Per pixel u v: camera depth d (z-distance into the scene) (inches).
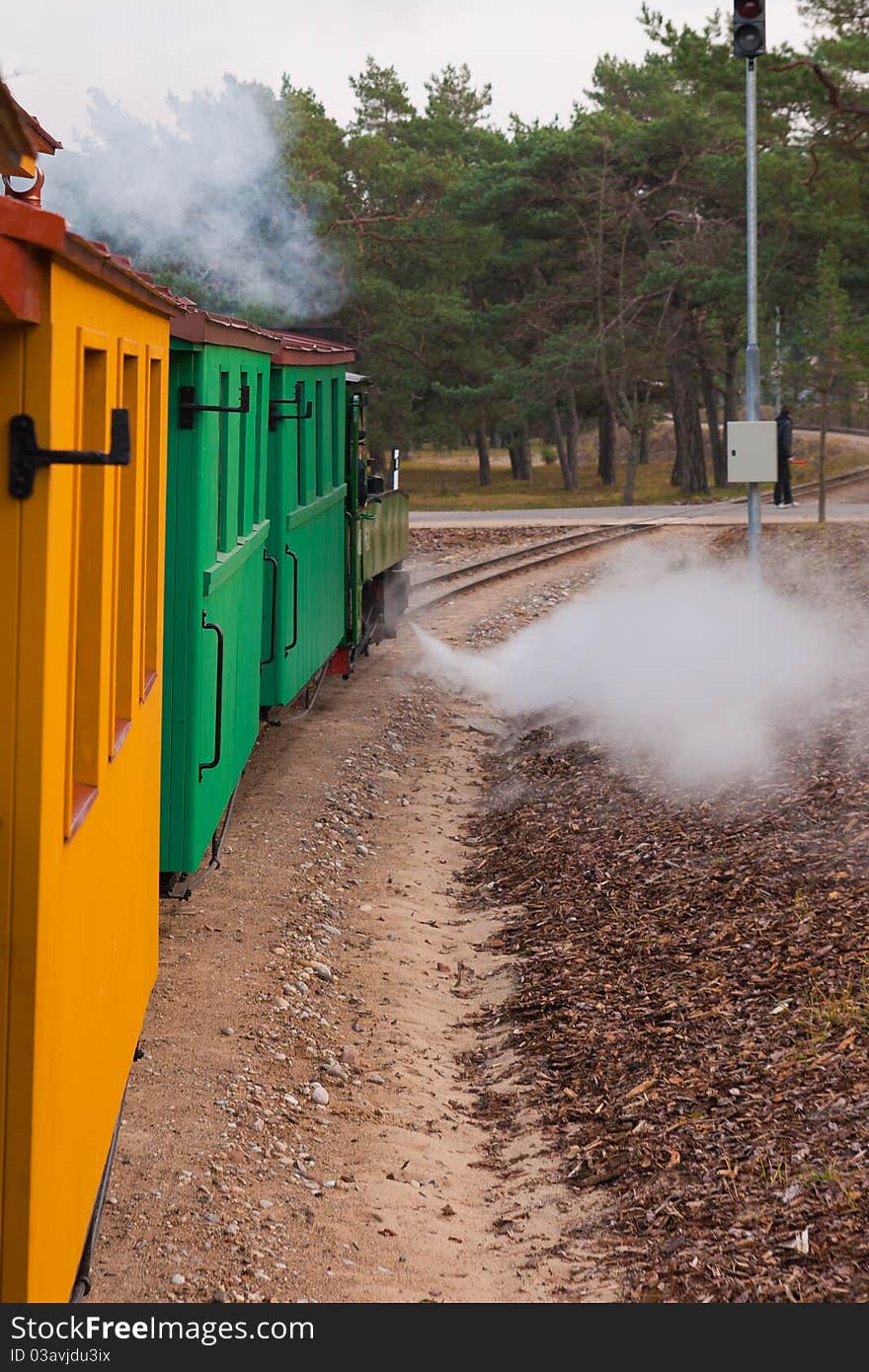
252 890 385.4
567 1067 289.1
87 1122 138.2
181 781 281.6
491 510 1691.7
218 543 314.0
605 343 2031.3
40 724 105.3
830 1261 196.1
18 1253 109.1
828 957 301.4
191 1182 222.7
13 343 103.0
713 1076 265.4
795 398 1414.9
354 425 641.6
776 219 1686.8
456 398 2265.0
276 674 435.8
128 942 172.4
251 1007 302.2
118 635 161.5
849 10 1243.8
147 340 170.6
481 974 358.6
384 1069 291.1
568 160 2033.7
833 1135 229.3
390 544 789.9
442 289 2239.2
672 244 1990.7
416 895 419.2
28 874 106.4
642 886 386.0
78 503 117.8
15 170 104.4
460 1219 233.1
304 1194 229.6
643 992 316.5
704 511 1551.4
